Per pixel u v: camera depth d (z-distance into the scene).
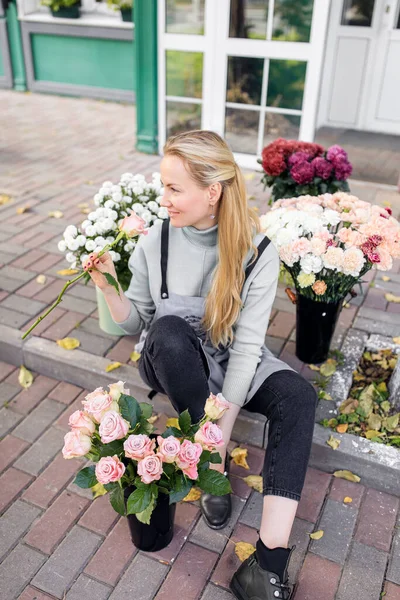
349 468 2.15
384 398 2.39
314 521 2.00
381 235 2.13
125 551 1.88
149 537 1.80
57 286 3.17
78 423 1.51
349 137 6.20
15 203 4.26
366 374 2.55
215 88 4.85
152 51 4.93
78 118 6.74
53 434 2.33
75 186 4.62
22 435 2.32
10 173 4.88
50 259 3.46
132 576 1.79
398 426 2.25
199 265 1.82
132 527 1.79
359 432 2.22
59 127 6.34
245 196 1.73
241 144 5.02
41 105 7.29
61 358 2.56
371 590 1.78
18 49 7.62
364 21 5.98
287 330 2.81
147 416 1.66
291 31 4.39
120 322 1.89
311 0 4.21
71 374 2.57
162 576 1.80
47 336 2.72
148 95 5.20
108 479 1.41
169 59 4.91
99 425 1.56
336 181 3.18
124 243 2.37
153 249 1.86
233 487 2.12
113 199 2.43
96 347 2.65
